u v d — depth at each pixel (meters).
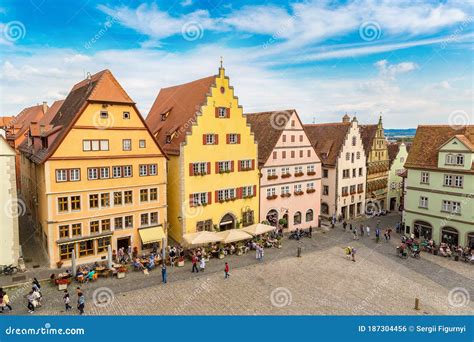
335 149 50.34
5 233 28.11
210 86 35.69
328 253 35.78
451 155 38.66
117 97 30.81
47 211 28.41
